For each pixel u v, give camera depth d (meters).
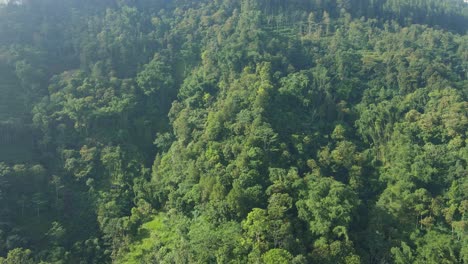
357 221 81.81
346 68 119.88
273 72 114.69
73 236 87.56
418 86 114.00
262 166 85.75
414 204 84.50
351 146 97.69
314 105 109.31
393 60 121.25
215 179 82.38
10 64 119.62
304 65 125.81
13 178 90.62
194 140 99.44
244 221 75.00
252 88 105.38
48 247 82.94
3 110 105.88
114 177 99.81
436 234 80.88
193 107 111.69
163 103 120.38
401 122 104.06
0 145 98.56
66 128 105.94
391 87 116.44
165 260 75.69
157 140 108.44
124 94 115.19
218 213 79.38
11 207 87.06
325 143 100.94
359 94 115.00
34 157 100.00
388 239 79.50
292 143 95.50
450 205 84.38
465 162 89.62
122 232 86.56
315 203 76.69
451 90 106.12
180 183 91.50
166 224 87.50
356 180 92.00
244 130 94.94
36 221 87.94
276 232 71.19
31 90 114.81
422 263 74.81
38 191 92.62
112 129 109.12
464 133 95.62
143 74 122.94
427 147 95.06
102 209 91.25
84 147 102.56
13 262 74.75
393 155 97.88
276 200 77.00
